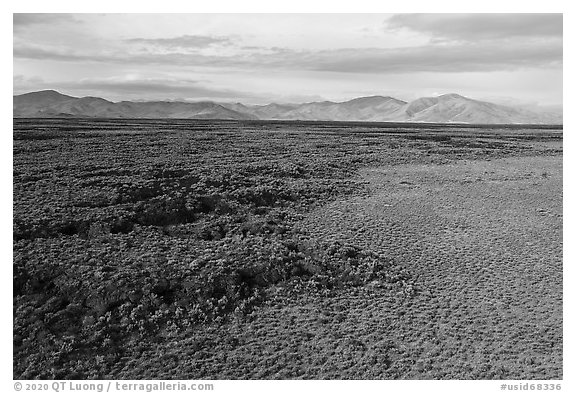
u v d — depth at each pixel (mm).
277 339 23000
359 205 40312
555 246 33188
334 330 23781
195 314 23969
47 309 22750
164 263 26734
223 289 25703
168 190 37125
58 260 25453
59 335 21719
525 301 26406
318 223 35375
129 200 34312
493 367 21297
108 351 21500
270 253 29031
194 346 22281
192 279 25766
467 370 21172
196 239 30531
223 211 35375
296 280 27297
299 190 42188
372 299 26438
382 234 34062
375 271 28938
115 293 23984
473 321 24562
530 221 38062
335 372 21141
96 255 26578
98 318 22750
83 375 20484
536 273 29375
